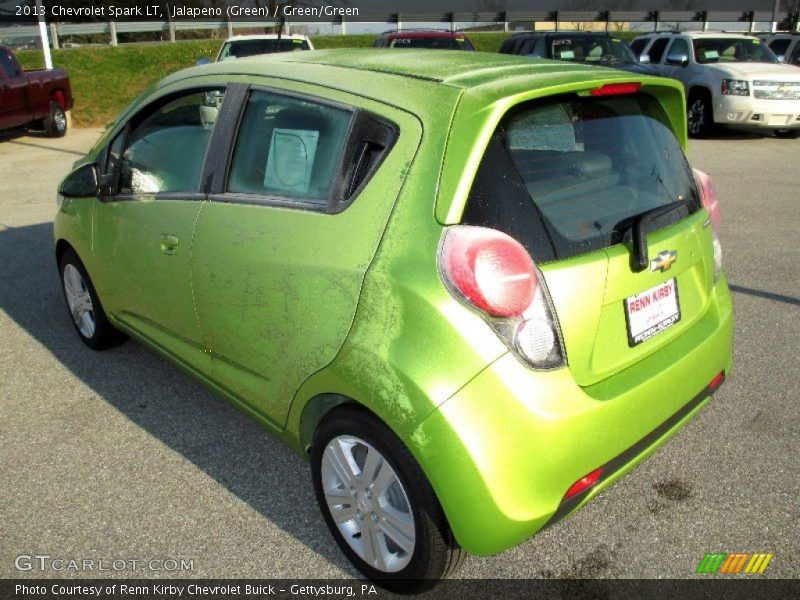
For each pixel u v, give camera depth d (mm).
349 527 2684
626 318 2480
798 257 6254
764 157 11219
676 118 3020
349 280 2420
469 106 2307
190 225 3152
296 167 2771
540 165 2381
